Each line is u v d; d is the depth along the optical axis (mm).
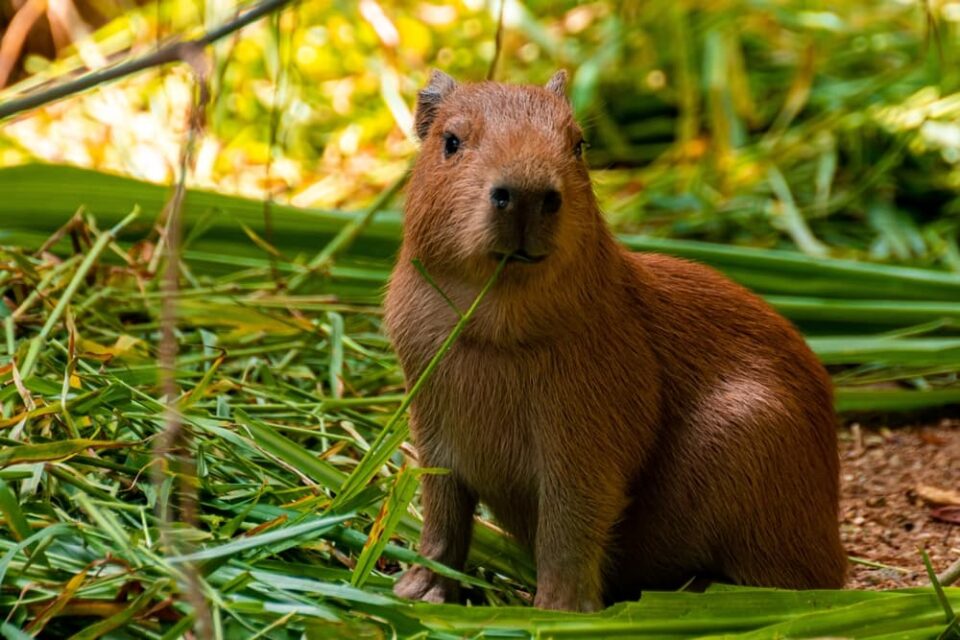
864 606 6527
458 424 7180
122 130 14977
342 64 16250
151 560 6383
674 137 15812
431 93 7918
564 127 6941
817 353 10969
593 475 7074
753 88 15719
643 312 7461
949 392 11117
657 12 15812
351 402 9109
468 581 7121
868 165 14609
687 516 7465
